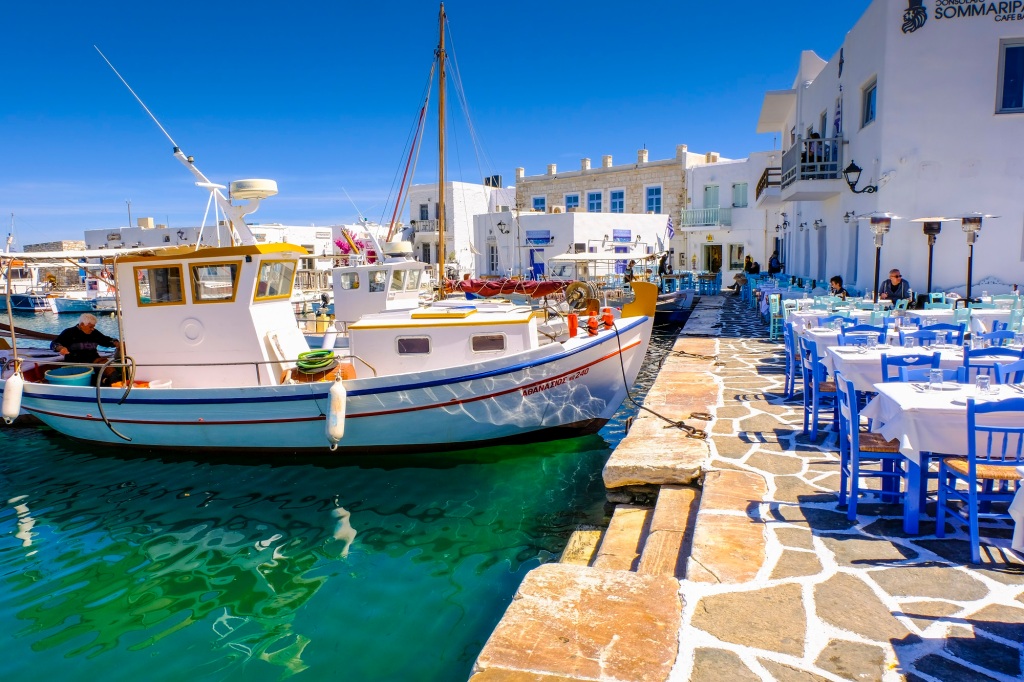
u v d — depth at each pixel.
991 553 4.46
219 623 5.44
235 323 9.73
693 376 10.84
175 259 9.62
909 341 8.63
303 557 6.62
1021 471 3.64
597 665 3.43
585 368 9.82
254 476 9.05
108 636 5.29
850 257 17.78
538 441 10.05
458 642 5.06
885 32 14.70
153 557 6.70
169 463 9.67
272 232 39.88
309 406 9.21
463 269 39.91
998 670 3.30
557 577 4.33
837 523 5.01
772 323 15.09
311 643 5.11
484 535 7.05
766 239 34.75
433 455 9.65
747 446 6.98
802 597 4.00
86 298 37.31
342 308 16.61
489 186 43.84
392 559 6.54
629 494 6.63
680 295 22.41
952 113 14.48
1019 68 14.20
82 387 9.90
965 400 4.77
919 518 5.00
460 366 9.09
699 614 3.87
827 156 18.86
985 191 14.49
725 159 40.66
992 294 14.55
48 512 7.95
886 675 3.29
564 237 34.31
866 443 5.13
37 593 6.01
